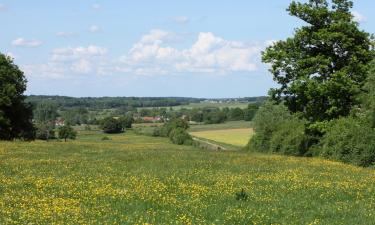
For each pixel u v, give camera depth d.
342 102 52.41
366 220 17.50
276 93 54.81
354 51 53.06
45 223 15.77
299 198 21.89
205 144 122.31
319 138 55.00
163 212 18.09
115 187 23.97
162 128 156.00
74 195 21.38
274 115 96.94
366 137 43.53
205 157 44.31
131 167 33.78
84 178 26.86
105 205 19.19
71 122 188.75
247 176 29.53
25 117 84.19
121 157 41.84
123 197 21.02
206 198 21.62
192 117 199.38
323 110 53.44
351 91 50.66
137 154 45.88
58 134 138.25
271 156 49.06
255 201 21.00
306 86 51.53
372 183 27.19
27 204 18.88
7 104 77.56
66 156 41.41
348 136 45.09
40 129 133.00
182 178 27.98
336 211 19.09
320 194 23.05
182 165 35.84
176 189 23.72
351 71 52.44
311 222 16.89
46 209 17.73
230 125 180.12
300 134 57.81
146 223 15.79
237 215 17.80
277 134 64.56
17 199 19.70
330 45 53.06
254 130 100.31
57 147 51.81
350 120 48.38
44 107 183.75
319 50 54.53
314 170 34.62
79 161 36.97
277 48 54.81
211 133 155.38
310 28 54.09
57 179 26.28
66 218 16.61
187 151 55.06
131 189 23.31
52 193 21.78
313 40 52.53
